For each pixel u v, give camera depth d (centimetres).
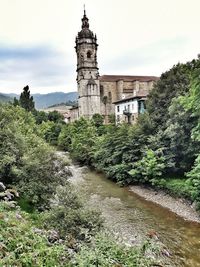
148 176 3083
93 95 9200
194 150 2688
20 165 2053
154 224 2034
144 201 2670
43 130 8019
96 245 943
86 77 9281
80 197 1641
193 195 2220
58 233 1216
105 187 3281
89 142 5178
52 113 10675
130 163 3381
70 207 1512
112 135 4150
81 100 9350
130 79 9688
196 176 2230
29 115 6112
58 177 2025
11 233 839
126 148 3581
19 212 1281
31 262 730
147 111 3844
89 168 4622
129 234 1809
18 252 762
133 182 3362
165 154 3089
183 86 3369
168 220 2119
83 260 788
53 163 2081
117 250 878
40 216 1503
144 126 3547
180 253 1569
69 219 1337
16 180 1944
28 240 823
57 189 1756
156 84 3838
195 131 2436
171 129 2803
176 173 3073
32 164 1972
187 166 2883
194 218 2130
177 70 3706
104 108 9488
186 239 1766
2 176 1906
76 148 5444
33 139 3016
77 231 1283
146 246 938
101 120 7519
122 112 6981
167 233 1864
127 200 2720
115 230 1867
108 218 2172
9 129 2172
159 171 2947
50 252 786
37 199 1819
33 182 1898
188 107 2439
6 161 1877
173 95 3434
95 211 1479
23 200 1848
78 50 9419
